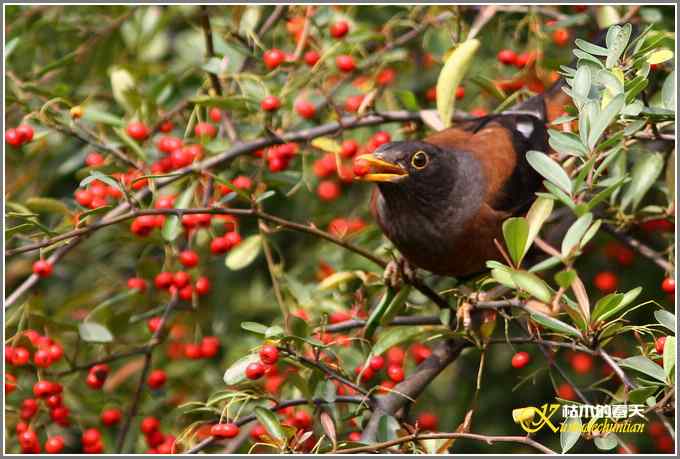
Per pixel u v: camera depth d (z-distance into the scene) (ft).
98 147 30.63
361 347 30.78
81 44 37.91
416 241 30.94
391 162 29.58
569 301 22.56
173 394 35.14
